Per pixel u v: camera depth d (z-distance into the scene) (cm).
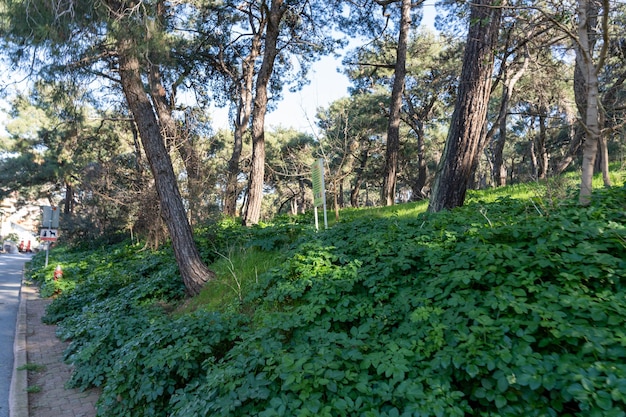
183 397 347
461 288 361
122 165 1709
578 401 236
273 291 524
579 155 1520
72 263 1664
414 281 422
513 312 312
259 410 299
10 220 5641
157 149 786
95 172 1736
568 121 1117
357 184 3136
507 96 1386
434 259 425
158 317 630
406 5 1429
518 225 418
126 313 704
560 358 258
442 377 280
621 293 299
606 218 431
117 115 1645
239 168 1803
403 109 2569
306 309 420
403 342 325
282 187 3500
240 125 1917
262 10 1571
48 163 2412
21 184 2745
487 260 354
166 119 1339
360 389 276
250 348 360
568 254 342
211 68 1877
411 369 292
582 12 455
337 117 1390
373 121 2494
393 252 491
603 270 322
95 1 681
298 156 1842
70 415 471
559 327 268
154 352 434
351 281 449
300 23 1650
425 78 2181
